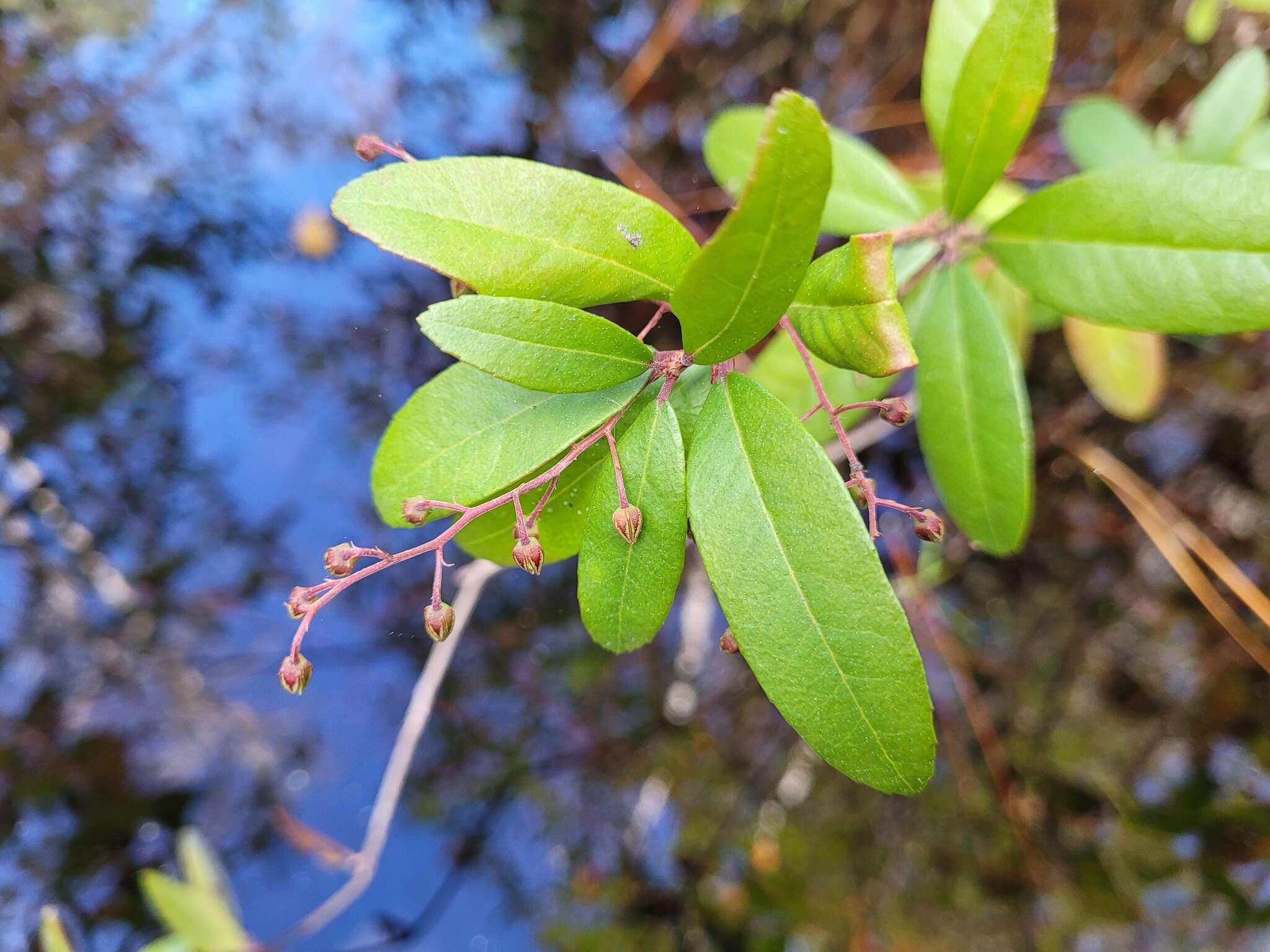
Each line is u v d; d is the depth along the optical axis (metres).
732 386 0.11
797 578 0.11
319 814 0.31
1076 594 0.30
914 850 0.30
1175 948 0.26
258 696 0.31
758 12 0.33
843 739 0.11
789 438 0.11
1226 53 0.29
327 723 0.32
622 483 0.11
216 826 0.30
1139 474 0.28
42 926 0.25
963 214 0.15
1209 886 0.26
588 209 0.11
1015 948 0.27
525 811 0.31
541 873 0.31
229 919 0.22
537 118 0.33
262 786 0.31
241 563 0.32
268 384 0.32
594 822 0.31
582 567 0.12
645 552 0.11
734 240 0.10
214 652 0.31
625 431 0.12
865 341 0.10
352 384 0.32
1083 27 0.31
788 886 0.29
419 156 0.32
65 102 0.31
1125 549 0.29
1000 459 0.15
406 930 0.30
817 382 0.11
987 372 0.15
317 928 0.24
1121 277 0.13
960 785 0.30
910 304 0.16
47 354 0.31
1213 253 0.13
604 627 0.12
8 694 0.30
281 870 0.30
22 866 0.28
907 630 0.10
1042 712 0.30
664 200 0.32
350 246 0.32
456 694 0.32
